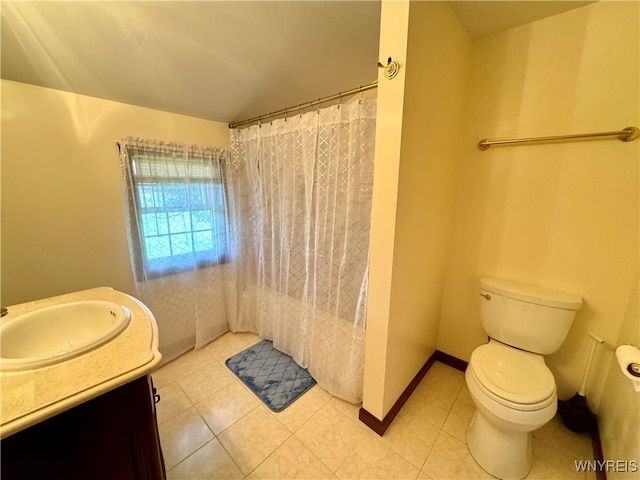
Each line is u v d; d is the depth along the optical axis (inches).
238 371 73.9
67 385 27.3
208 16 46.1
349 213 56.4
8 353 36.5
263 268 82.8
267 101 74.5
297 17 47.1
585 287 53.3
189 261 79.3
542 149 54.5
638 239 47.5
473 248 66.7
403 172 43.2
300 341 74.7
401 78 39.2
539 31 51.8
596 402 53.7
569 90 50.4
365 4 44.4
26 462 25.4
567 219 53.7
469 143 62.9
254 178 79.8
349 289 59.8
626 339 46.9
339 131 55.4
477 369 49.5
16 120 52.0
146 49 51.8
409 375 62.9
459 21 52.0
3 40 43.6
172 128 73.2
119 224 67.7
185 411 60.8
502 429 44.7
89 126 60.4
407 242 49.1
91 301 45.8
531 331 54.3
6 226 53.4
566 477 46.6
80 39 46.3
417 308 59.6
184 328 81.4
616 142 47.5
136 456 32.1
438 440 53.7
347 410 61.2
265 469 48.4
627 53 44.9
